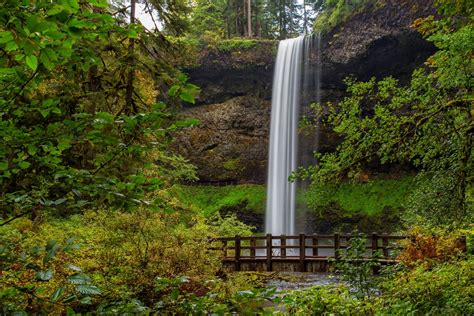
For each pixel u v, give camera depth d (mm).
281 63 34594
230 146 36312
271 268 16391
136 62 11883
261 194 35031
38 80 2537
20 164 2520
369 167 32375
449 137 7324
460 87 7723
